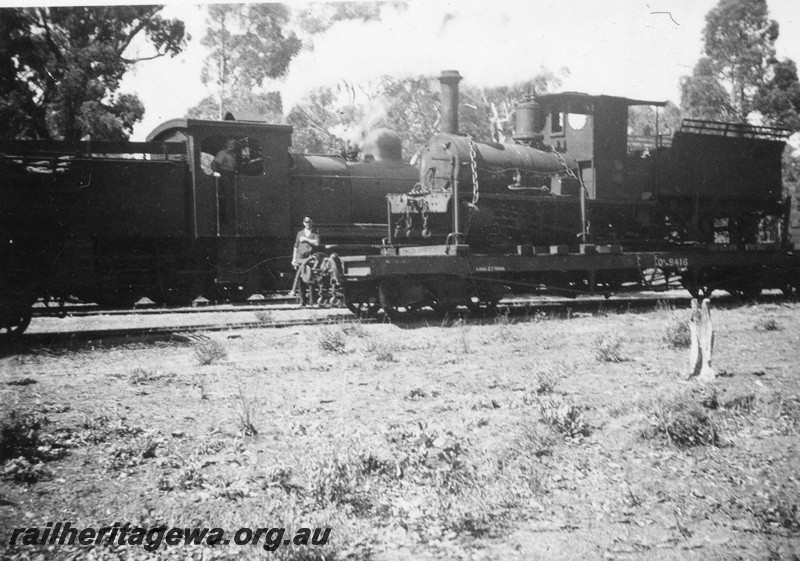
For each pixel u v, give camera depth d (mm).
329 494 5457
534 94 16016
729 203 17547
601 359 10031
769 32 17328
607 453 6414
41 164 13109
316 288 14062
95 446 6480
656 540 4965
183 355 10555
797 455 6422
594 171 15477
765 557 4766
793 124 17859
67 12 17672
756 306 16531
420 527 5094
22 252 12836
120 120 19203
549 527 5129
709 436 6711
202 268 15156
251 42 24094
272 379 9016
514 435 6727
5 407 7359
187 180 14695
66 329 13852
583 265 15148
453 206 13953
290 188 15953
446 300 14031
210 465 6066
